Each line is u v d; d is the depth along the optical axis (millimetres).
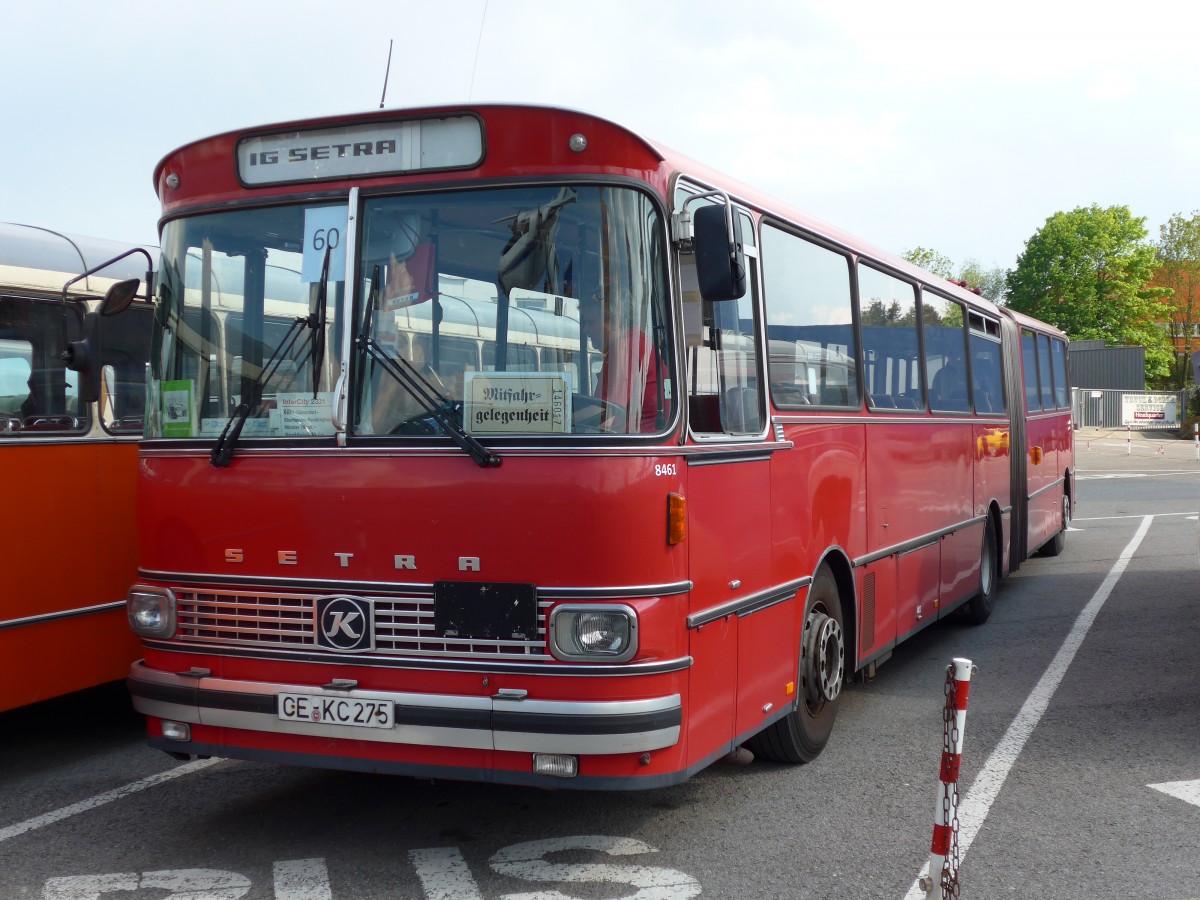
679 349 4930
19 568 6754
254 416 5160
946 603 9883
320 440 4992
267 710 4996
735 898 4719
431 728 4711
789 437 6250
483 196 4898
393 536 4844
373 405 4934
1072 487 17891
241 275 5270
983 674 9070
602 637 4594
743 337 5793
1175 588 13188
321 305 5043
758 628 5723
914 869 5035
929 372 9516
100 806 6008
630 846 5324
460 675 4727
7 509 6691
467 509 4738
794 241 6707
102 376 7379
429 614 4785
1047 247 73250
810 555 6512
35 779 6555
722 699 5281
